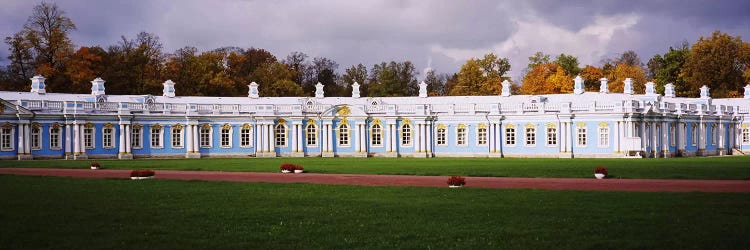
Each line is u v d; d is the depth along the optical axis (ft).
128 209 102.89
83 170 195.83
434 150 328.29
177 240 79.46
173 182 150.00
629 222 89.40
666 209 100.37
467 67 447.42
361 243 78.13
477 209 102.37
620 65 459.32
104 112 307.78
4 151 287.89
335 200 114.01
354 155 329.31
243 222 91.20
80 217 94.89
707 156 324.19
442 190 130.11
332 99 350.23
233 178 162.81
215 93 420.77
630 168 190.08
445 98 346.95
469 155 324.19
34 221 91.50
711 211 97.91
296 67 534.78
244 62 496.23
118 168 205.67
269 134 329.72
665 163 222.07
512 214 97.25
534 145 315.37
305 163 235.20
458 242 78.38
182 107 322.75
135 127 313.73
